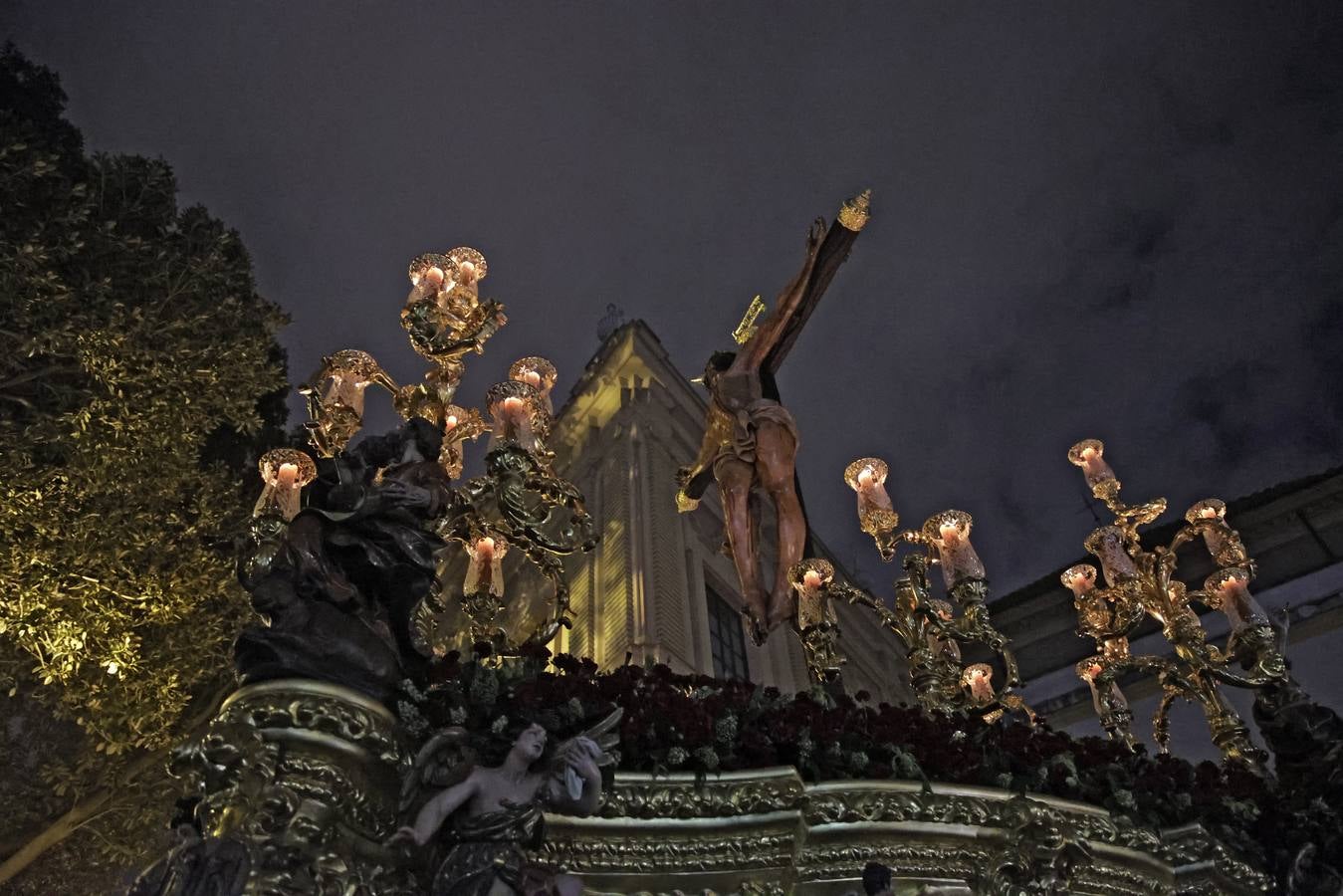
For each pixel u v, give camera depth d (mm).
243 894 4582
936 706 8969
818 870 6352
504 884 5098
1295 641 16922
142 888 4645
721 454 10688
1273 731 9086
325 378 7793
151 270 12805
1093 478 11203
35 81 14633
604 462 17453
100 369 11227
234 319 12883
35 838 10969
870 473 10281
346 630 5605
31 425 11109
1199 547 18469
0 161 11703
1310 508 17484
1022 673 19312
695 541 16703
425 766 5422
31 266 10852
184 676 11641
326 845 4969
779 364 11570
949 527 9586
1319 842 8188
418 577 6148
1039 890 6699
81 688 11148
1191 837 7773
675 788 6180
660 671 7004
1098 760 7855
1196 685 10070
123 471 11172
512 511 7660
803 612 9164
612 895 5938
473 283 8789
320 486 6488
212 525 12117
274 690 5203
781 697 7055
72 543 10664
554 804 5523
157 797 11602
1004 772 7180
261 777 5008
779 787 6266
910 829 6578
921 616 9422
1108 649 10555
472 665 6102
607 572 15172
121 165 13625
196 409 11945
